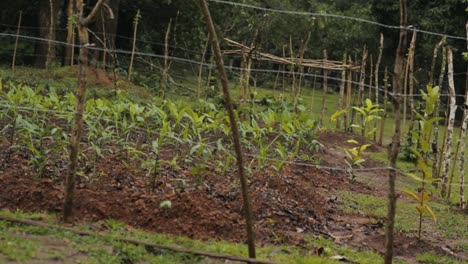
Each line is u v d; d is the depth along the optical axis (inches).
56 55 786.8
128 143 302.0
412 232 291.0
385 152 598.2
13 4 822.5
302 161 417.7
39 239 195.0
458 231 304.5
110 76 618.2
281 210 274.5
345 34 1016.9
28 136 285.9
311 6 1040.8
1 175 244.4
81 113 212.8
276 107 442.3
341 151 550.6
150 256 195.9
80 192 236.5
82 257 185.5
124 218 230.1
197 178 264.8
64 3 818.2
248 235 201.9
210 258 202.1
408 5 989.8
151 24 897.5
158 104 539.8
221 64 197.6
